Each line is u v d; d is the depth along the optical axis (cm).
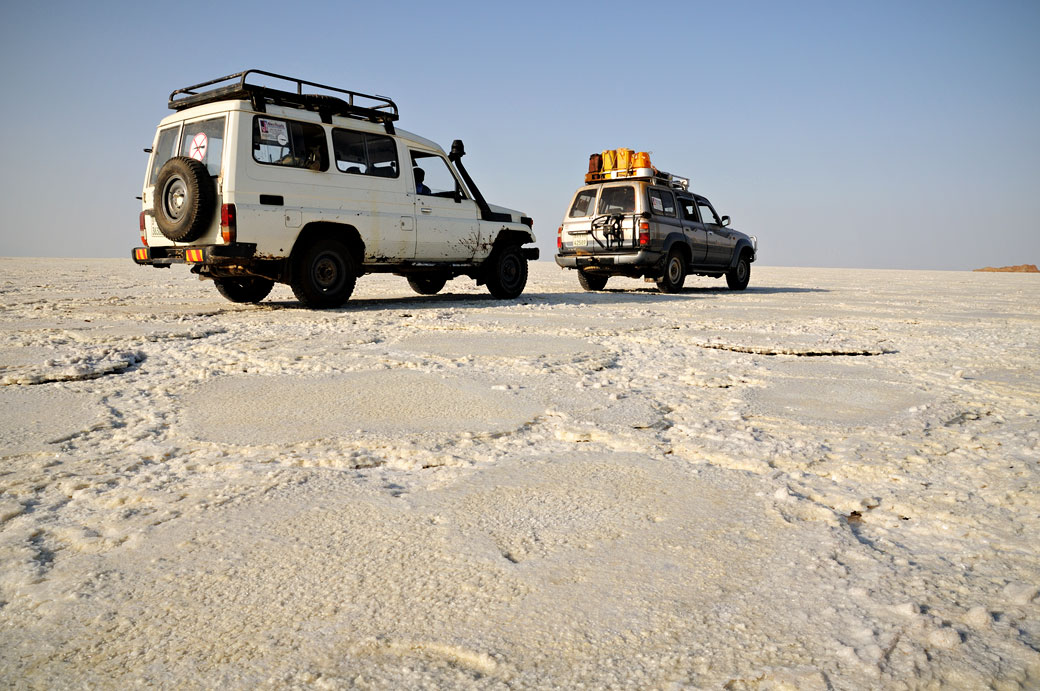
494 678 156
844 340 645
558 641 170
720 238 1505
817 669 157
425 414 376
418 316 817
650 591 192
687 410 387
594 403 400
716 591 192
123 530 233
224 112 831
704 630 173
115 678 158
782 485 271
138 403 402
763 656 162
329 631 175
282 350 568
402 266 1006
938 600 185
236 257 823
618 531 231
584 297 1220
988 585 192
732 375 484
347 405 396
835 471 287
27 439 331
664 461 300
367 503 255
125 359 523
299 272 888
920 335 695
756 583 196
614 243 1320
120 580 200
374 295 1227
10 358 530
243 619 180
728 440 324
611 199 1341
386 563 209
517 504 254
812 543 221
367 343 612
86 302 1008
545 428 353
